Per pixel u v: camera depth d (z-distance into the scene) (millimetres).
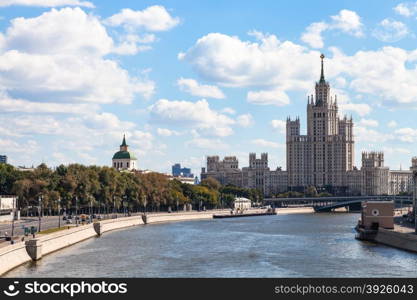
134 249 195250
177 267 159125
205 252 189750
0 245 154875
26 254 161625
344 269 156125
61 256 174500
